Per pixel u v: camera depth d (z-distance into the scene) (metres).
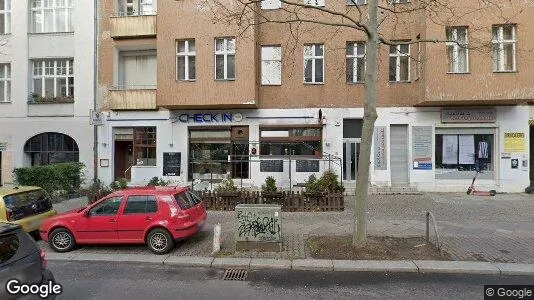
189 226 7.21
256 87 14.90
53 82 17.34
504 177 14.28
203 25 14.66
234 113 15.54
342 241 7.42
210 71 14.62
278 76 15.52
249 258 6.67
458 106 14.47
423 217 9.96
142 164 16.33
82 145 16.73
